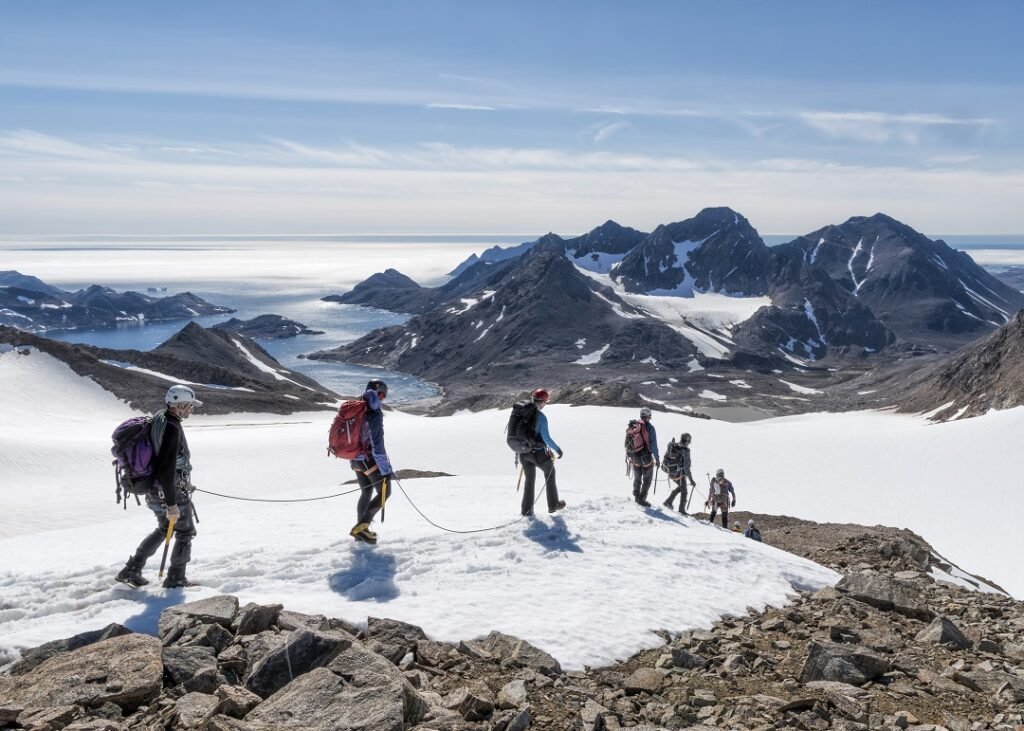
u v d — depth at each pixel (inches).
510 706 274.5
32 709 236.5
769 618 415.8
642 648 347.9
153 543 358.6
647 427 670.5
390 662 273.3
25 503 1956.2
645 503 678.5
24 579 372.5
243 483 2388.0
